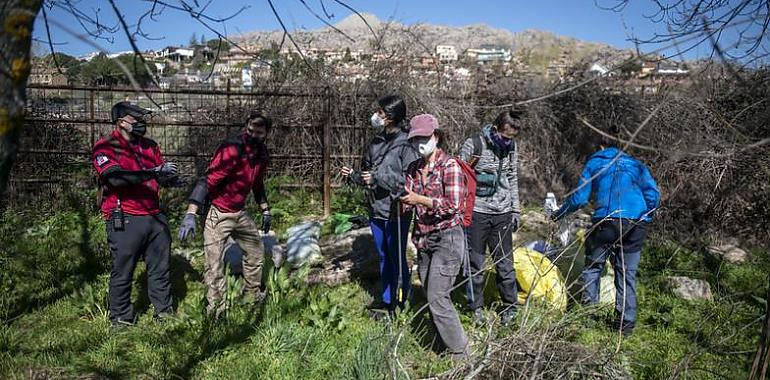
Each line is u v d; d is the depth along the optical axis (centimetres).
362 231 633
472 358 347
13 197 774
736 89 600
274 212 811
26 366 390
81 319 471
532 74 981
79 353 414
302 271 523
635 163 455
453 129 934
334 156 912
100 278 553
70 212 750
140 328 451
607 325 477
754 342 445
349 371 371
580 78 944
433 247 387
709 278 623
